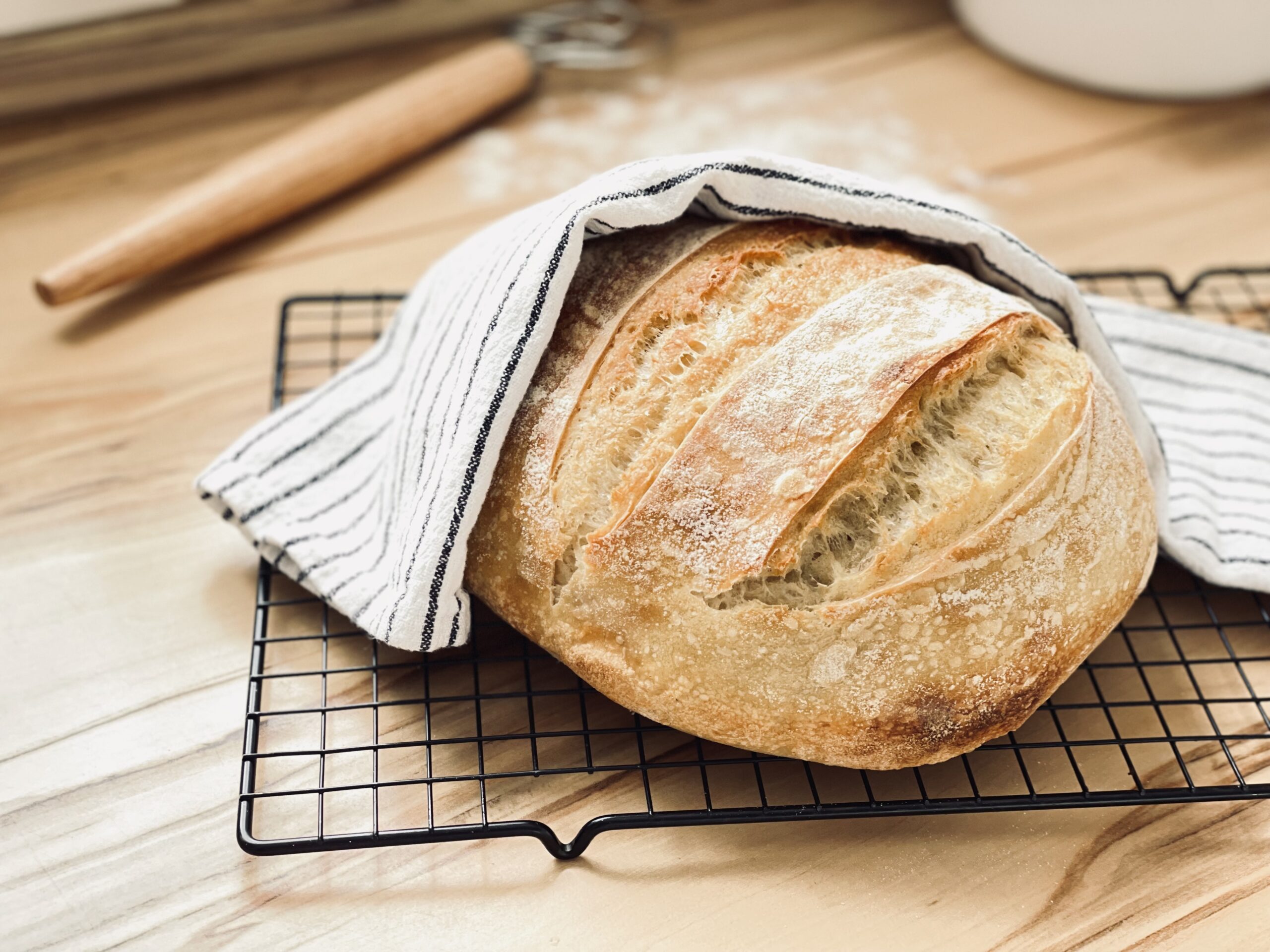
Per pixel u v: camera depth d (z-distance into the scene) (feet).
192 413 1.73
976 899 1.17
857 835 1.22
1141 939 1.14
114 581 1.47
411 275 2.00
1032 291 1.38
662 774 1.27
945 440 1.20
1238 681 1.38
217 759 1.27
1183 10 2.23
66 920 1.13
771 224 1.35
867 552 1.15
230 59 2.36
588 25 2.59
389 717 1.31
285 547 1.37
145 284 1.95
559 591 1.22
